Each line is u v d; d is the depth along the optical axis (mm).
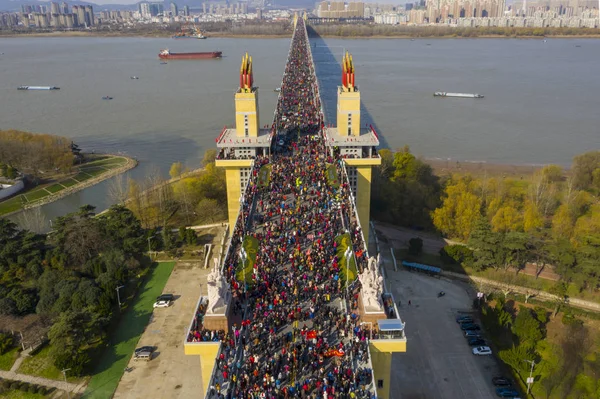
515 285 187625
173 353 155750
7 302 169625
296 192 170875
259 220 152250
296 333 105188
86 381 145250
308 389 92000
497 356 154250
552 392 138875
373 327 103375
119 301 177000
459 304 180000
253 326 107375
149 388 142500
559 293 177125
